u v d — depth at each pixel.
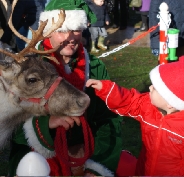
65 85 3.03
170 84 3.09
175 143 3.13
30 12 7.16
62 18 3.10
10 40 7.52
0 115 3.10
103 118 3.54
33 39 3.07
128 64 8.95
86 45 10.42
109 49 10.30
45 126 3.00
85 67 3.42
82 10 3.38
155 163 3.20
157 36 6.80
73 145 3.34
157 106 3.20
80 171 3.20
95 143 3.38
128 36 11.57
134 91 3.38
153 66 8.77
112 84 3.22
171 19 6.65
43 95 3.02
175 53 6.26
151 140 3.21
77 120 3.03
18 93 3.05
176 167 3.16
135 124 5.95
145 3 11.51
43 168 2.18
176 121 3.14
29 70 3.02
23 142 3.08
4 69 3.06
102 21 9.86
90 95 3.42
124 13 12.19
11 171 3.17
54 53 3.33
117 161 3.37
